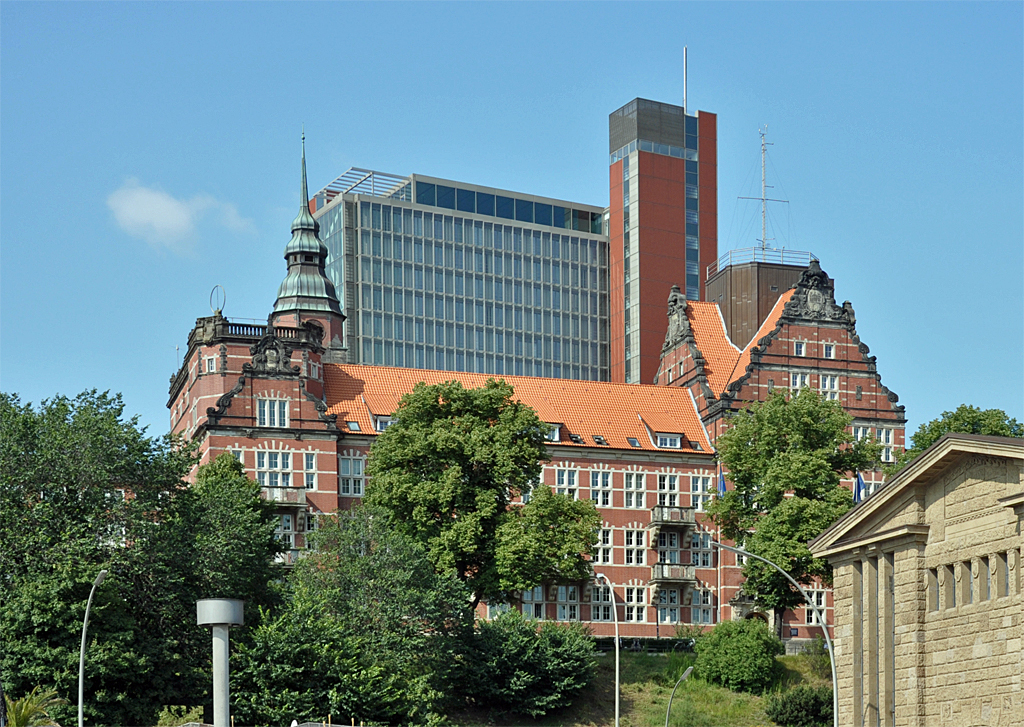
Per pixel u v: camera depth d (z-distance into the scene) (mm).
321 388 113500
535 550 92125
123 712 71875
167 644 73875
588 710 93125
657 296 187000
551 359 188125
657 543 117062
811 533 97625
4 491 73750
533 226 190125
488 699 90750
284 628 76500
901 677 60875
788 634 114062
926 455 60062
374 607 83500
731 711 93188
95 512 75188
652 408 122875
